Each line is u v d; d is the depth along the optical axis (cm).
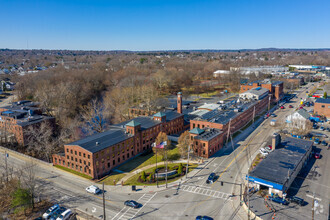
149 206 7269
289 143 10356
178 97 14375
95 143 9488
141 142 11150
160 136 10706
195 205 7269
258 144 11694
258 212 6731
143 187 8306
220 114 13338
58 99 16612
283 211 6744
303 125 12756
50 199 7738
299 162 8650
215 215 6800
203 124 12281
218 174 9012
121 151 10062
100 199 7681
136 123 10819
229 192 7888
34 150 11962
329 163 9675
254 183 7881
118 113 16162
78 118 16288
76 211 7094
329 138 12281
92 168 8869
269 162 8594
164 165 9800
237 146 11544
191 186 8288
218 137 11019
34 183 7538
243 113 14225
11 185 8175
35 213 7206
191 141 10775
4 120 13550
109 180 8838
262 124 14712
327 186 8000
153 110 16000
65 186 8462
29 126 12169
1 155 11138
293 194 7538
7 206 7550
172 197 7694
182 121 14300
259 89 19025
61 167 9850
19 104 16225
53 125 13862
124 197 7762
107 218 6750
